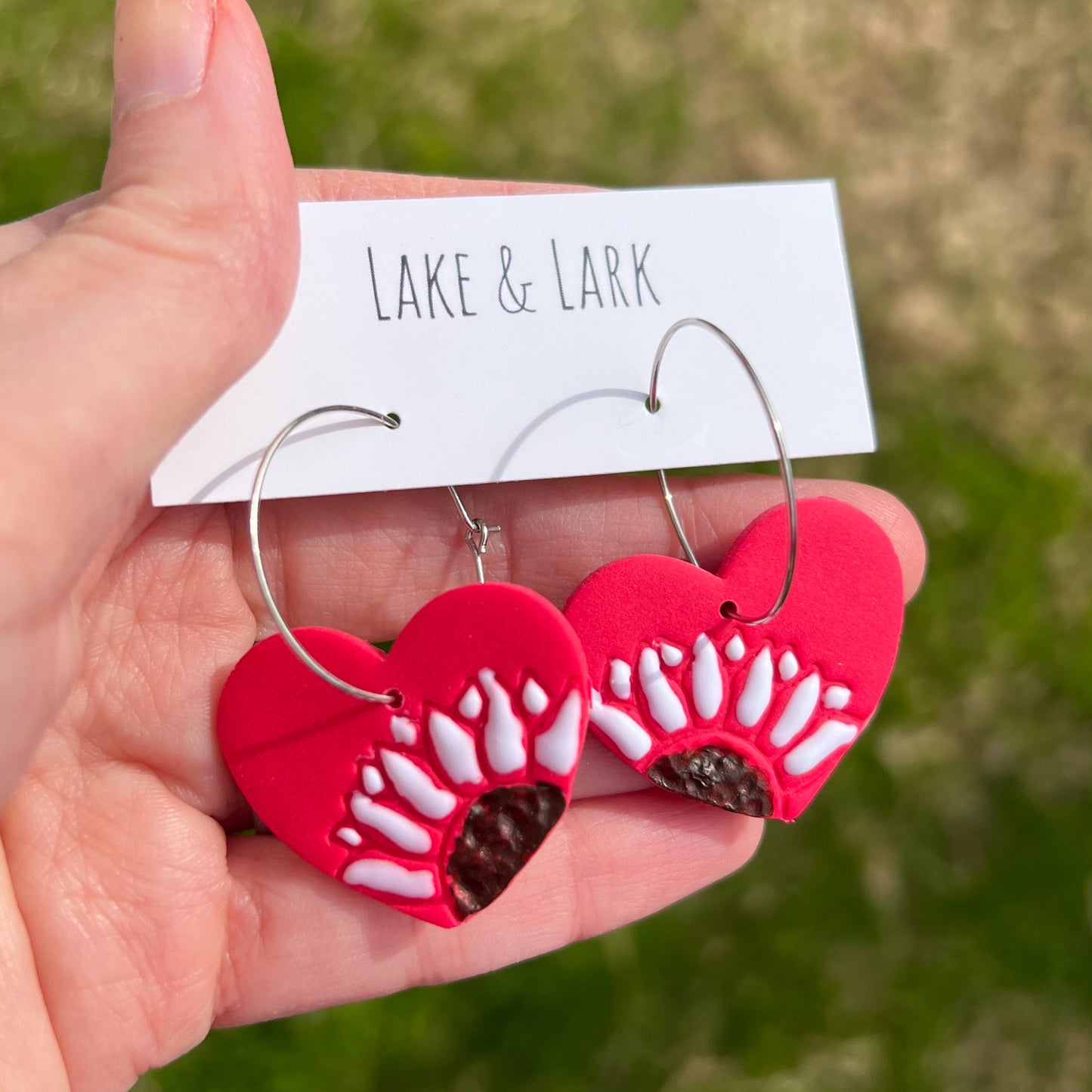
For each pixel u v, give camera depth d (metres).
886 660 0.16
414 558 0.17
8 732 0.13
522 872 0.16
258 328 0.15
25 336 0.13
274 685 0.15
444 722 0.15
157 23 0.14
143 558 0.16
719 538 0.17
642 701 0.16
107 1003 0.15
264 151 0.14
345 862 0.15
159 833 0.16
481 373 0.16
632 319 0.17
